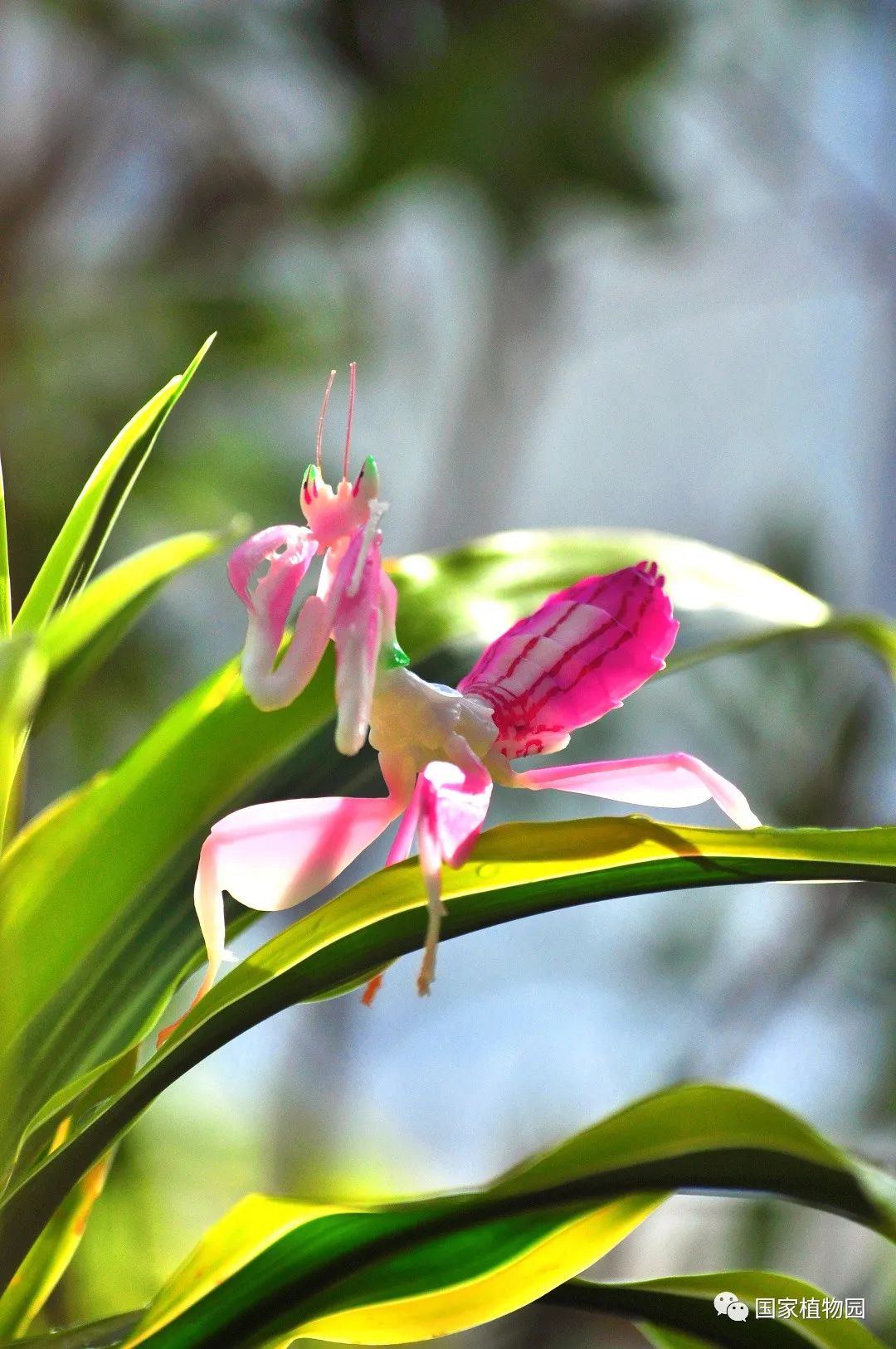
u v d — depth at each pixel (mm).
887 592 2709
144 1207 1094
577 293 2453
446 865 656
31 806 1546
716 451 3455
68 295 1588
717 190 2086
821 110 2406
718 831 653
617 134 1342
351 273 1799
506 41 1325
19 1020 672
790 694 1110
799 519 1235
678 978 1336
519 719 666
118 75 1612
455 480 2064
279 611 650
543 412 3223
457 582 718
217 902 663
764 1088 1838
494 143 1299
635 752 1156
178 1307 647
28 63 1770
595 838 655
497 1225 653
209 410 1645
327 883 665
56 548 681
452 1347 1047
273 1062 2426
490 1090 2490
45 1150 668
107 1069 666
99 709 1522
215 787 691
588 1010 2438
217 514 1636
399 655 662
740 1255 1065
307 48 1499
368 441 2736
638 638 668
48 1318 938
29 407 1480
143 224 1716
